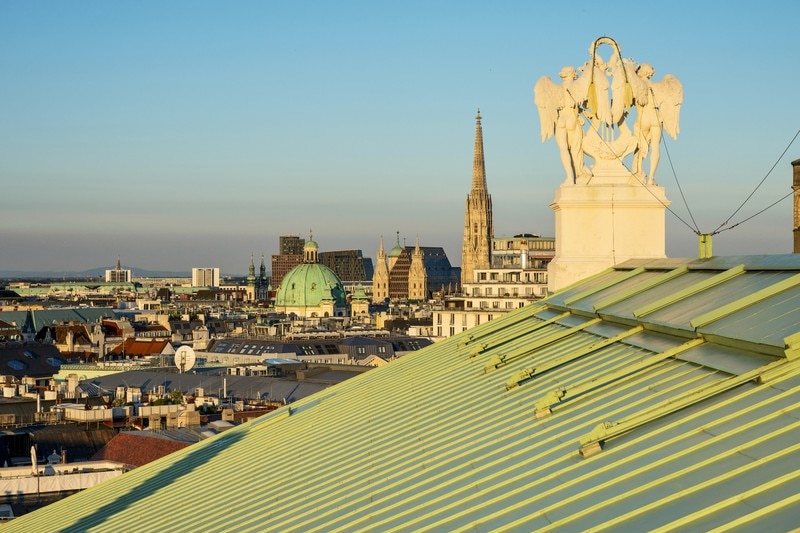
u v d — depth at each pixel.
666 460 29.81
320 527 39.78
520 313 65.94
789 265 41.66
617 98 59.03
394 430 50.69
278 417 72.00
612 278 57.16
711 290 44.62
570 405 40.12
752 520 24.41
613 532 26.70
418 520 34.53
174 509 56.78
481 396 49.12
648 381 38.31
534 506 31.23
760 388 31.81
